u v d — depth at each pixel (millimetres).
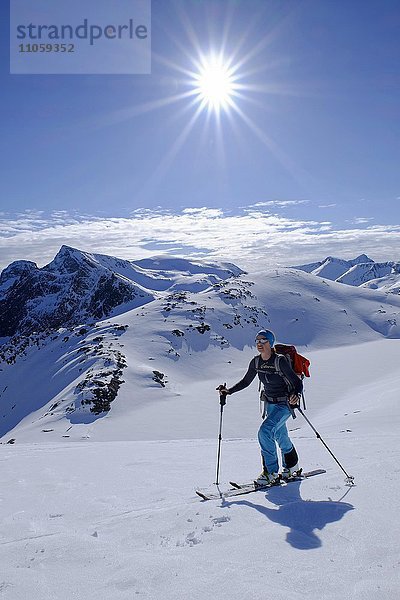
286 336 123562
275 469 7449
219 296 135625
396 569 4250
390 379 76750
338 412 50094
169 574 4312
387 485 6801
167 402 72375
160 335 107188
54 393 87125
